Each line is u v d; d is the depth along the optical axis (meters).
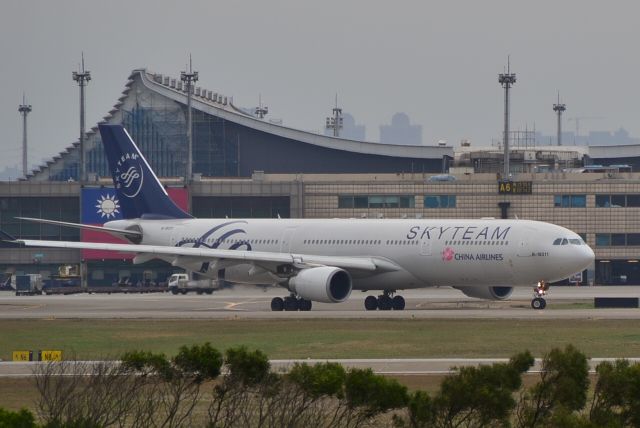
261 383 138.50
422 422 131.88
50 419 138.50
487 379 136.00
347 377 134.50
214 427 137.00
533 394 136.62
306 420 131.62
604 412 135.12
